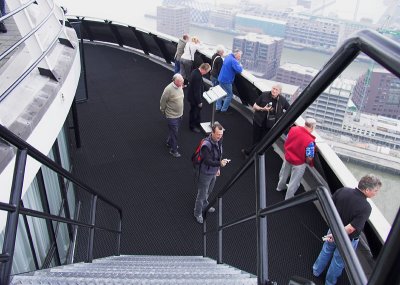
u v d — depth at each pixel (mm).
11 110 2934
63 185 4891
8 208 1602
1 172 2365
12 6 3270
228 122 7652
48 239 4367
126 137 7047
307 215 5227
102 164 6242
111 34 11891
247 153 6480
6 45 4453
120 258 4129
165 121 7691
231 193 5703
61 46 4523
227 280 2406
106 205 5430
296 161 4910
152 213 5316
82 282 2236
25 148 1876
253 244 4816
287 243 4754
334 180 4773
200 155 4637
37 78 3576
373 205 4016
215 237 4926
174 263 3639
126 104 8336
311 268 4398
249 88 7523
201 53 8867
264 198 1807
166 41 10102
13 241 1592
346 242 947
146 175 6047
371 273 590
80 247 4797
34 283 2053
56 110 3537
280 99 5832
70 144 6359
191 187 5848
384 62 678
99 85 9242
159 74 10141
